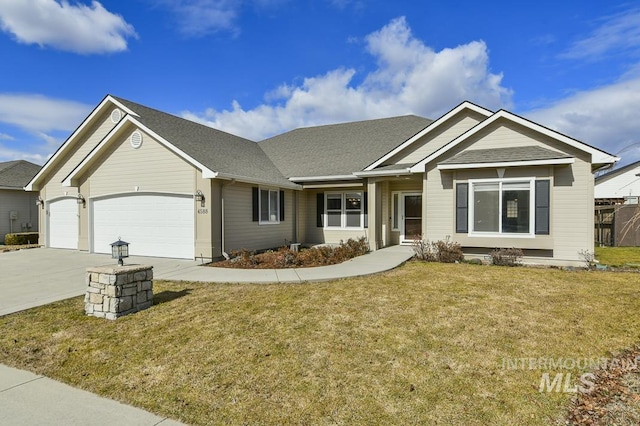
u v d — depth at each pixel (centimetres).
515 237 1085
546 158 1021
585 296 695
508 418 315
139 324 564
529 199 1072
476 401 342
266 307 636
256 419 320
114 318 588
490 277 869
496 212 1109
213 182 1169
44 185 1694
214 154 1331
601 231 1723
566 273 920
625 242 1599
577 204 1059
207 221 1159
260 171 1457
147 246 1283
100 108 1602
